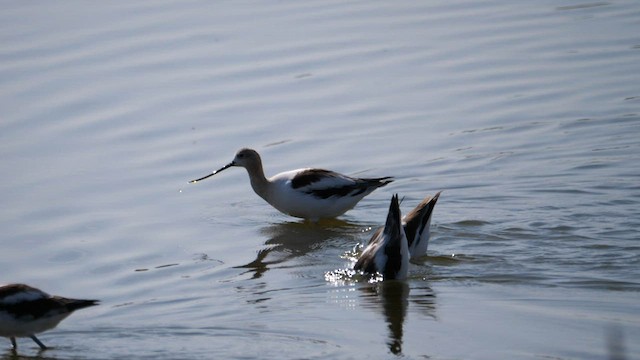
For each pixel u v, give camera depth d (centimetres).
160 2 2489
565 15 2488
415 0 2578
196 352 1134
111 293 1391
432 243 1516
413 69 2188
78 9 2423
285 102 2058
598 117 1980
